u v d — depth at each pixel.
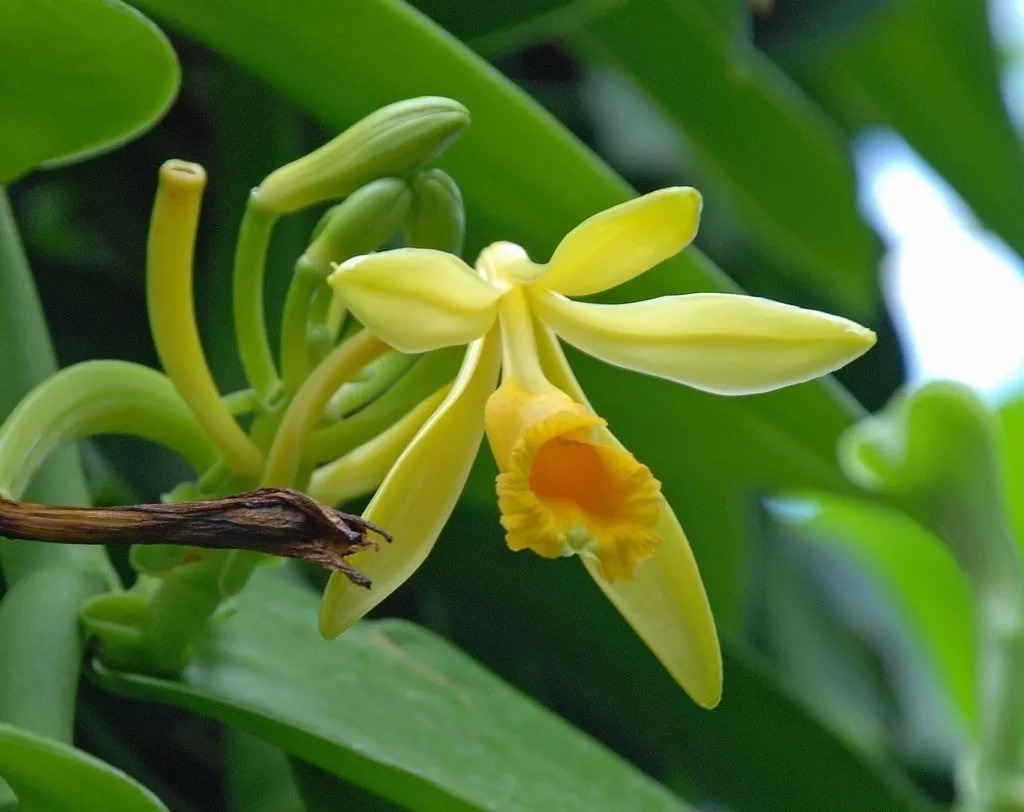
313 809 0.66
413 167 0.60
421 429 0.60
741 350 0.61
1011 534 0.73
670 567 0.62
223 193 0.74
